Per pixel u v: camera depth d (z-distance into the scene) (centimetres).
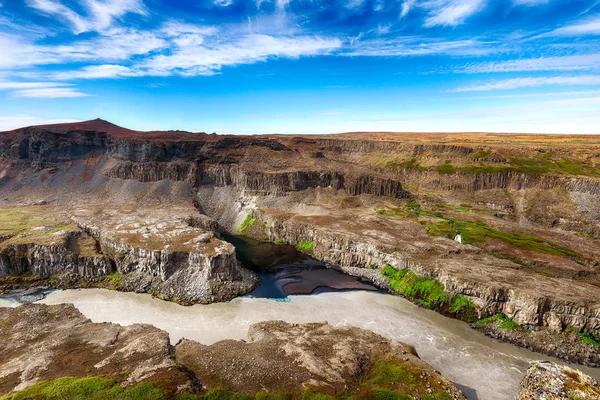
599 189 17162
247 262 12962
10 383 5291
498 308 8681
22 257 10688
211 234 12425
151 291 10119
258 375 5788
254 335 7475
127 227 12988
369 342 7194
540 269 10700
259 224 16688
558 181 18775
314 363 6194
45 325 7312
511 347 7806
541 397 4825
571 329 7838
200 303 9575
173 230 12825
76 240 12031
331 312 9250
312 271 12175
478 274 9612
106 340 6662
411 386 5588
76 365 5766
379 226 14462
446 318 9031
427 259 10894
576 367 7175
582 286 8988
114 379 5256
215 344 6931
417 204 18600
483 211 18288
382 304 9769
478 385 6531
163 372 5525
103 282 10594
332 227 14325
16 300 9588
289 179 19012
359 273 11850
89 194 19150
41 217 14600
